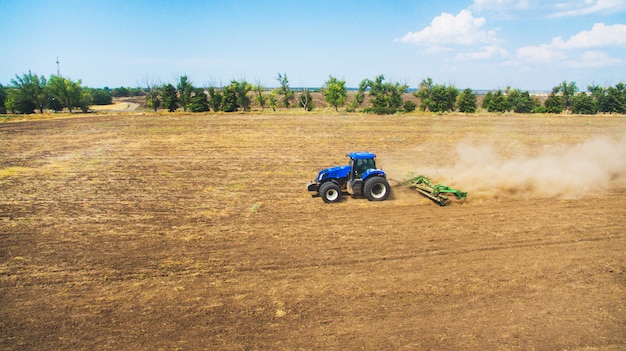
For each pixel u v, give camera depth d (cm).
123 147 2602
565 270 838
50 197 1457
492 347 608
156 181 1700
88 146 2644
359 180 1356
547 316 684
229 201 1395
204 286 802
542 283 788
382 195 1350
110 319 698
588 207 1244
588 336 630
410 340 629
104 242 1030
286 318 693
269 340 637
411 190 1480
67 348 627
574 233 1034
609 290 761
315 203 1352
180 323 684
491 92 6444
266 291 780
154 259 927
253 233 1078
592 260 881
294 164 2048
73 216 1242
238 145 2664
